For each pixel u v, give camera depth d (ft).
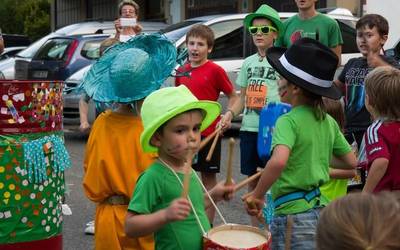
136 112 12.71
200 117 10.21
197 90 19.35
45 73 41.27
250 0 63.62
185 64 19.77
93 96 12.87
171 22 75.66
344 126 17.52
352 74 18.29
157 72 12.75
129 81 12.42
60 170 14.61
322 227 6.13
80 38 41.52
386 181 12.63
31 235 14.08
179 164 10.25
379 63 17.71
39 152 13.96
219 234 9.86
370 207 6.02
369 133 12.81
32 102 13.76
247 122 18.83
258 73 18.79
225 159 31.12
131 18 21.11
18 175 13.78
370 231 5.86
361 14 50.78
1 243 13.84
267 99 18.44
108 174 12.51
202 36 19.39
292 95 11.92
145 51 13.16
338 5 53.26
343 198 6.27
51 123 14.21
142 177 10.12
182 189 9.95
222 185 10.62
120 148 12.50
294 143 11.59
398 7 48.37
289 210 11.73
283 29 19.21
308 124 11.68
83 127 18.90
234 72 35.42
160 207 10.06
